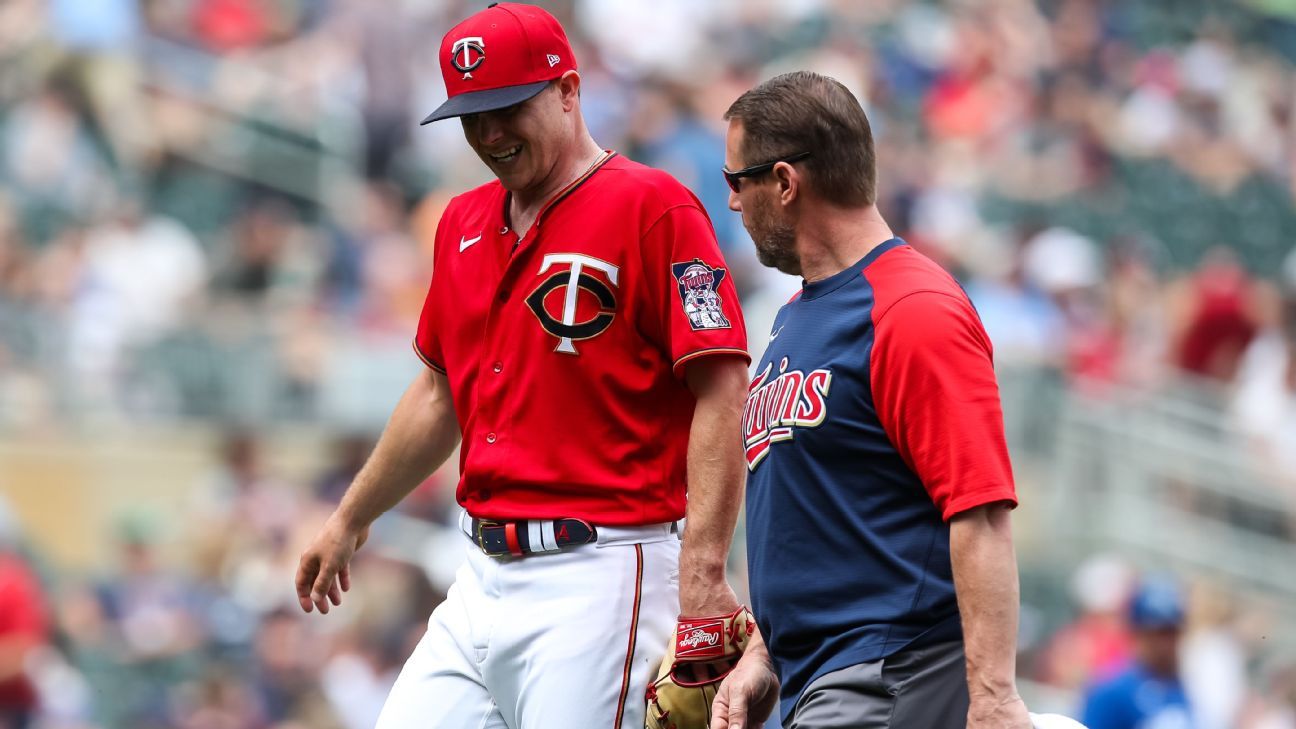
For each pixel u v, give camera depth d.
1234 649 39.94
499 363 11.77
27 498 42.72
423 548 38.78
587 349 11.51
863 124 10.84
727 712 11.10
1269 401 48.19
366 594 38.00
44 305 44.34
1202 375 48.97
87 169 48.75
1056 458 45.69
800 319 10.85
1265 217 58.00
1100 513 45.56
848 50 57.88
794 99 10.78
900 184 52.75
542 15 11.51
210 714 36.75
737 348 11.45
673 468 11.78
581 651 11.54
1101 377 47.84
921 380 10.10
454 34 11.40
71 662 37.59
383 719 12.34
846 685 10.38
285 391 44.41
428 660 12.33
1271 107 62.12
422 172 51.88
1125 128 59.22
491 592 11.97
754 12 58.91
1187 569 45.69
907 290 10.35
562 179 11.71
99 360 43.72
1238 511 46.53
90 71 50.03
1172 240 56.22
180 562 39.81
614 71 54.72
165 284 46.12
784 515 10.68
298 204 50.69
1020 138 57.16
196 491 43.06
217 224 49.00
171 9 52.44
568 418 11.59
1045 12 61.47
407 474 12.92
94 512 43.09
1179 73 61.41
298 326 44.88
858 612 10.45
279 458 44.06
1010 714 9.83
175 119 50.91
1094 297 50.34
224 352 44.25
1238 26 64.06
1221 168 58.94
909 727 10.22
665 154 48.66
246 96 51.78
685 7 57.75
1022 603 43.91
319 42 53.16
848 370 10.42
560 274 11.52
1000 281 49.81
